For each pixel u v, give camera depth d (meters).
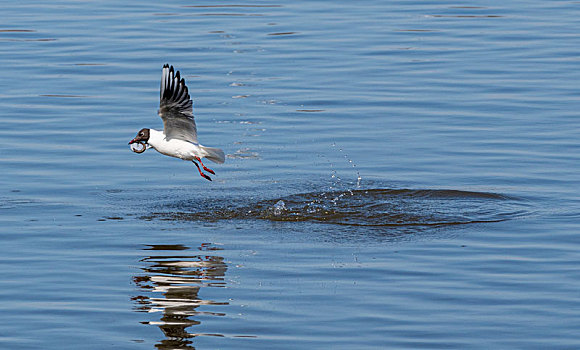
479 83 22.92
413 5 32.12
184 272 12.40
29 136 19.27
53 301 11.37
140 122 20.25
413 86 22.78
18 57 25.58
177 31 28.44
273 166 17.72
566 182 16.42
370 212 15.24
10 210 15.13
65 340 10.27
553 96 21.72
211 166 17.80
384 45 26.72
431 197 15.95
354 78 23.53
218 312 11.01
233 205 15.63
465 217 14.88
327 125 20.06
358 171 17.34
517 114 20.47
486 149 18.33
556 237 13.73
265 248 13.46
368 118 20.47
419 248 13.39
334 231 14.33
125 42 27.16
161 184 16.80
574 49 25.94
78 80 23.50
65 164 17.69
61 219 14.75
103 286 11.87
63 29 28.73
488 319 10.75
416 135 19.28
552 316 10.81
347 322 10.70
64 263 12.74
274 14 30.83
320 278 12.14
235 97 22.00
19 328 10.57
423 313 10.94
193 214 15.16
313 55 25.75
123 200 15.84
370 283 11.92
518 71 23.92
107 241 13.72
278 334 10.39
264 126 20.02
